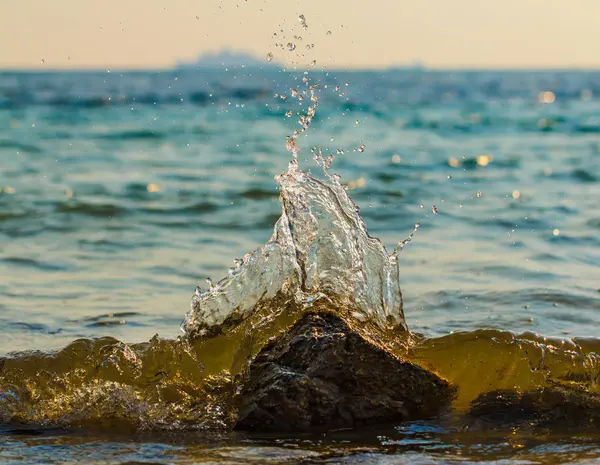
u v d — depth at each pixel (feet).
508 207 29.50
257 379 11.60
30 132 61.57
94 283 18.42
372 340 12.16
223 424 11.21
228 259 20.93
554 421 11.27
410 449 10.02
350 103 113.29
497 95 157.79
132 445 10.31
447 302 16.97
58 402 11.91
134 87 166.91
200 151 49.57
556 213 28.12
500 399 11.91
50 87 156.56
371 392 11.32
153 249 22.08
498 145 55.88
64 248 22.11
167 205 29.50
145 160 44.65
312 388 11.14
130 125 70.23
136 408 11.69
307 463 9.39
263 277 13.46
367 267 13.60
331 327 11.99
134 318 15.87
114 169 40.50
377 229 25.08
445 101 128.88
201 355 12.76
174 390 12.03
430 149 52.44
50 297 17.28
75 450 10.08
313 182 14.28
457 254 21.47
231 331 13.07
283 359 11.71
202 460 9.55
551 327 15.19
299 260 13.52
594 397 11.98
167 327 15.33
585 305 16.66
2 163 41.96
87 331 15.01
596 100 138.31
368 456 9.69
